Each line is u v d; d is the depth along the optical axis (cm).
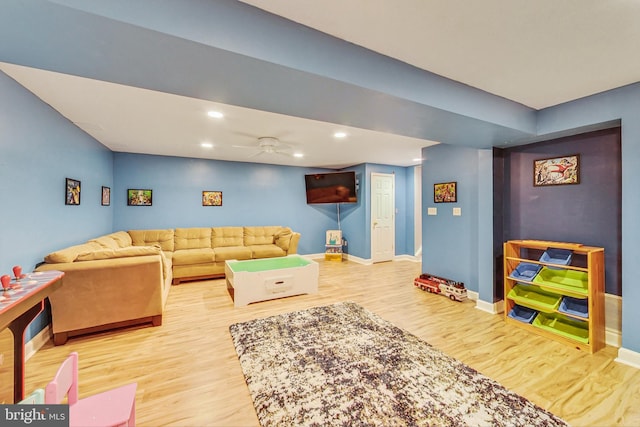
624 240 220
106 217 430
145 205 498
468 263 377
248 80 155
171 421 156
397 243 654
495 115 233
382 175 626
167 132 352
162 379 195
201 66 139
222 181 568
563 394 178
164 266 330
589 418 158
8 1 91
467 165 378
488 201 327
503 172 336
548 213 296
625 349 218
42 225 245
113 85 219
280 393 178
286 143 418
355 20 140
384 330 270
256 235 570
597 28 145
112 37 114
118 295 263
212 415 161
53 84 216
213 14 121
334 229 691
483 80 207
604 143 254
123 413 105
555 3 126
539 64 184
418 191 639
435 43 160
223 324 288
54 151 266
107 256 265
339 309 329
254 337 256
